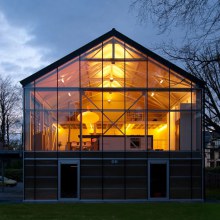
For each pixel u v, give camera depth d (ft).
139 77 102.32
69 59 101.60
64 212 73.56
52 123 101.55
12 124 243.19
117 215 69.00
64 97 101.96
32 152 100.78
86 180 100.53
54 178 100.42
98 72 102.12
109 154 101.30
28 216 67.67
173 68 101.45
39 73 101.45
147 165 101.04
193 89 102.42
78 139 101.55
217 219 63.41
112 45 102.22
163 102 102.32
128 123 101.96
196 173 101.35
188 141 102.12
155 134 102.06
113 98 102.12
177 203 92.43
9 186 173.06
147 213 71.51
